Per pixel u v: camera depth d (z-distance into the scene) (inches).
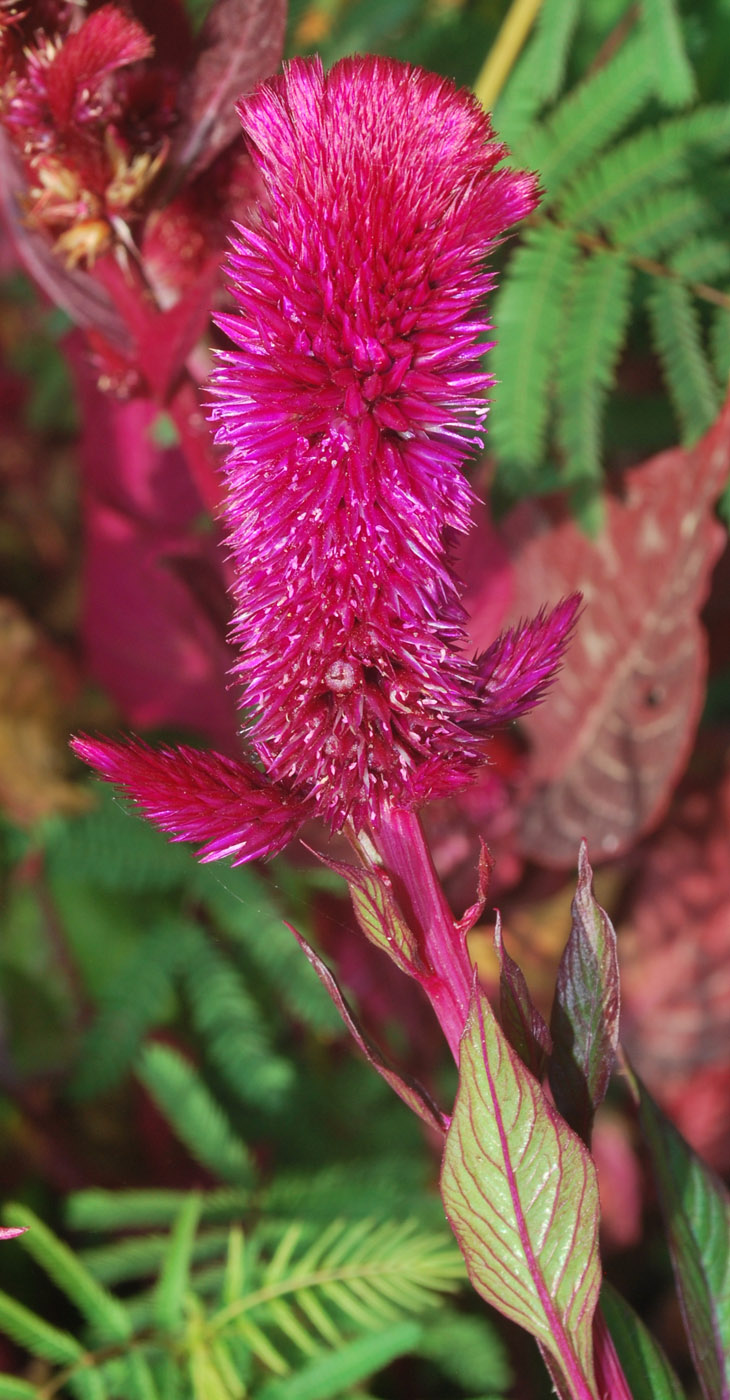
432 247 14.7
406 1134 31.1
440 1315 26.0
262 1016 32.7
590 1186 15.8
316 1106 31.8
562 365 24.7
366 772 15.5
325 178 14.7
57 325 31.6
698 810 31.5
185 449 21.2
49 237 19.7
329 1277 22.2
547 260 24.9
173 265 20.3
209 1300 25.6
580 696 27.2
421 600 15.1
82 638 35.5
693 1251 18.5
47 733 34.5
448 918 15.9
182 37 19.8
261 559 15.2
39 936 33.9
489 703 15.8
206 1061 33.1
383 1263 22.3
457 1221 16.1
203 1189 31.5
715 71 29.9
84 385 29.2
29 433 39.2
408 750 15.6
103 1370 22.2
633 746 27.0
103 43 17.6
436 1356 25.7
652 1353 17.7
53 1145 31.9
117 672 31.8
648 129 26.4
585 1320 16.1
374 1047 16.2
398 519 14.9
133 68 19.2
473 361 15.1
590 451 24.6
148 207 19.4
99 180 18.7
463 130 14.7
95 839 31.5
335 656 15.3
